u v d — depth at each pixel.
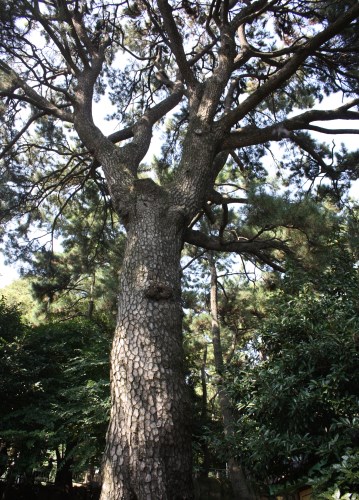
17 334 9.64
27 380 8.50
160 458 4.00
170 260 5.36
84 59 8.68
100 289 12.77
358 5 5.66
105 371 8.92
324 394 4.05
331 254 5.82
